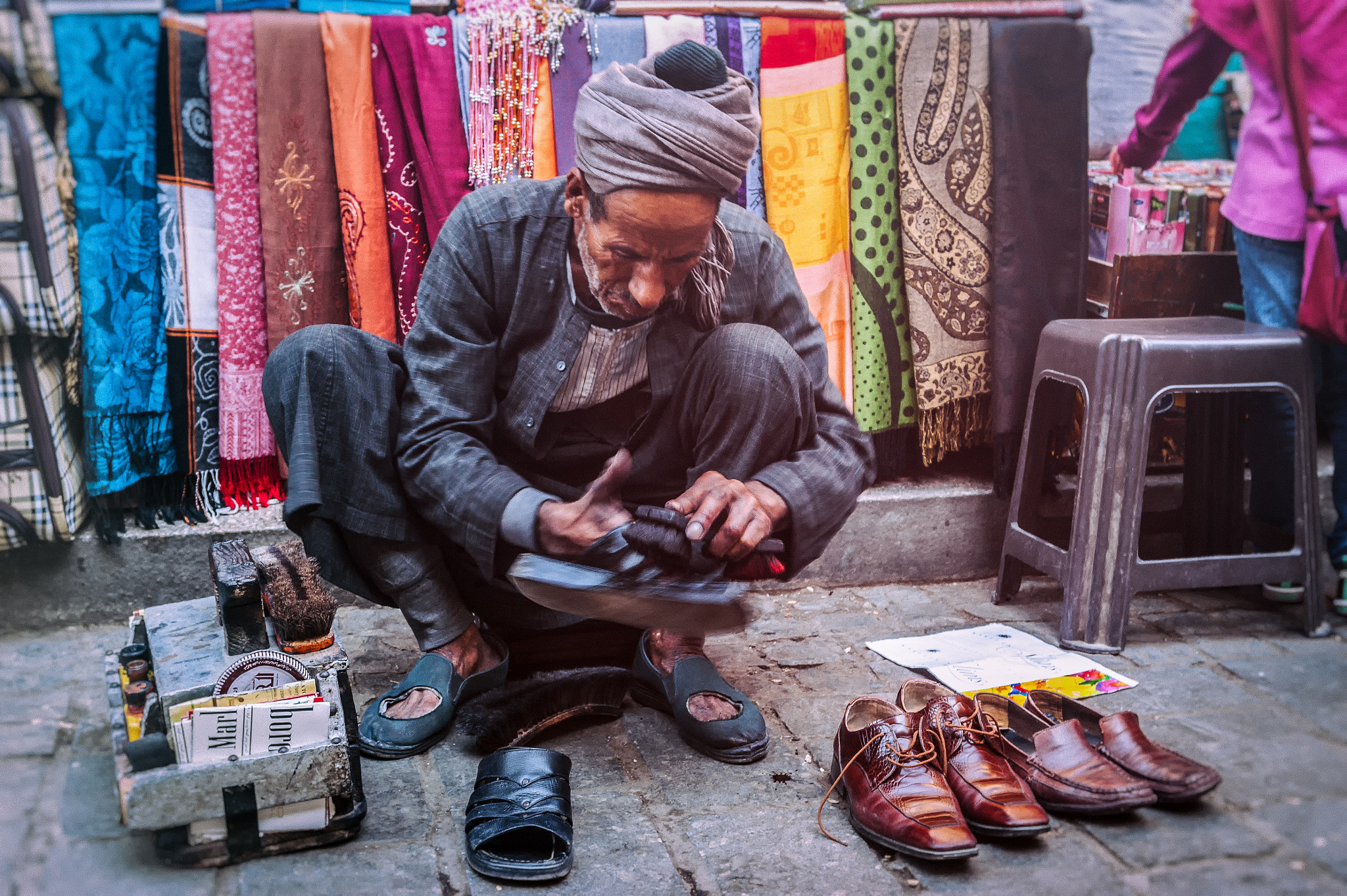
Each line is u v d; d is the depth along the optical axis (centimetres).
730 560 154
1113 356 204
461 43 219
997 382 243
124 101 200
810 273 239
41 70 192
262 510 228
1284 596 232
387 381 170
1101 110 249
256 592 159
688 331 170
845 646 212
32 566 210
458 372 167
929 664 201
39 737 161
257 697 138
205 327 217
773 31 230
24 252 193
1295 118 216
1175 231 248
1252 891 128
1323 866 132
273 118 214
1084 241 244
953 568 252
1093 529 207
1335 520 255
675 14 229
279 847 137
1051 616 231
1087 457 208
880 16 236
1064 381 217
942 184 240
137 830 134
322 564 171
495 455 179
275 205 217
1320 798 149
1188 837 141
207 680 148
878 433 253
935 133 238
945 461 273
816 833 146
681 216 145
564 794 145
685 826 147
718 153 141
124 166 201
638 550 147
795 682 196
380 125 219
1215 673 197
